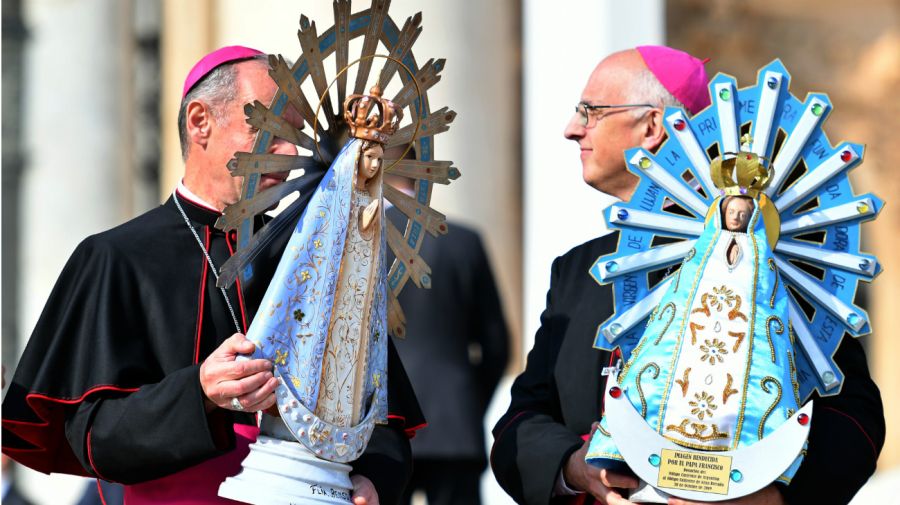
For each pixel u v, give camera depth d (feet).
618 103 57.31
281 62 47.98
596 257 56.90
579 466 51.67
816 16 170.19
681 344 48.80
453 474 83.10
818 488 50.34
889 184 169.99
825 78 170.40
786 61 169.68
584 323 55.52
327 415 48.62
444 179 52.26
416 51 111.34
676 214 51.47
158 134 148.97
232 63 53.26
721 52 168.04
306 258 48.37
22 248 115.65
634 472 48.62
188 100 53.31
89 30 117.80
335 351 48.75
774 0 169.37
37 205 115.96
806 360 50.49
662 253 51.31
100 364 50.31
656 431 48.39
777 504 49.55
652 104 57.11
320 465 48.67
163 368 51.29
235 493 48.19
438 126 51.78
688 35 168.04
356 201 49.06
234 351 47.62
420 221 52.01
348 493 49.88
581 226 108.37
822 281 51.13
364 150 49.11
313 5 107.34
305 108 48.73
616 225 51.65
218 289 52.65
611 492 50.39
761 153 51.57
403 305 83.61
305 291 48.34
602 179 57.93
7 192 115.75
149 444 48.55
